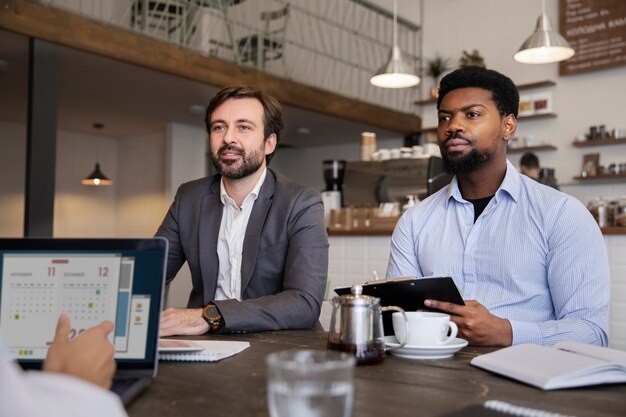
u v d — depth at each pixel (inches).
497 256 67.7
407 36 334.3
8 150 318.3
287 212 74.3
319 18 296.8
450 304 54.3
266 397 35.7
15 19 178.4
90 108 282.7
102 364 30.5
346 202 196.1
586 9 271.4
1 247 41.7
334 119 295.7
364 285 54.4
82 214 350.9
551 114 275.7
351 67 335.6
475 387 37.9
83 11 262.2
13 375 21.1
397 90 336.2
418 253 74.0
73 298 41.1
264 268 74.2
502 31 302.2
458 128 68.0
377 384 38.6
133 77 229.1
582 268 63.1
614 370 39.3
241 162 75.2
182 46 227.0
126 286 41.2
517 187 68.7
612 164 255.0
